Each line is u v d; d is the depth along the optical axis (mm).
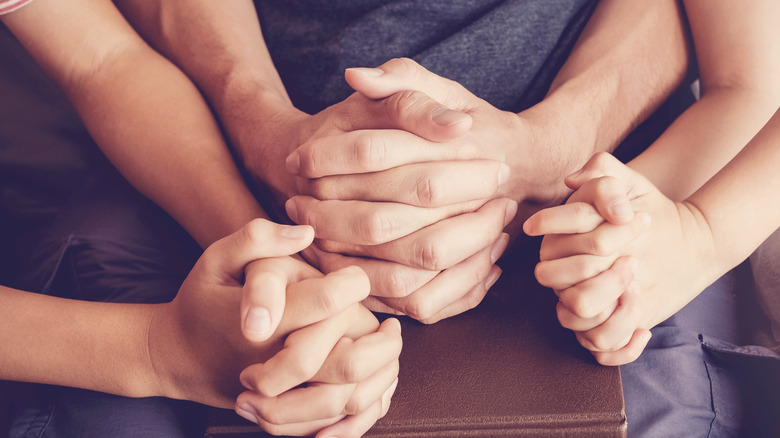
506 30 747
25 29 763
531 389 625
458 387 631
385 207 646
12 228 867
